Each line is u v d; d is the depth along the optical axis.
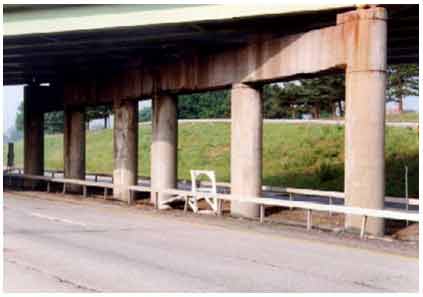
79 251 13.65
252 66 23.23
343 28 19.20
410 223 21.41
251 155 23.77
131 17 23.12
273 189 26.88
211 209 25.56
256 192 23.81
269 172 46.03
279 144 50.25
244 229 18.06
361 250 14.36
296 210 25.19
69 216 21.08
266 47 22.59
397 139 43.22
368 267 12.17
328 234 17.30
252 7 20.89
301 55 20.95
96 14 23.83
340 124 50.25
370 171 18.41
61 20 24.58
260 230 17.88
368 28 18.53
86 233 16.69
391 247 14.93
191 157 56.78
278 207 26.06
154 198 28.23
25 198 28.89
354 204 18.50
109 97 32.41
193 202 24.22
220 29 23.28
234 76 24.12
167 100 28.38
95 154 70.12
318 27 22.78
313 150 47.06
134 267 11.80
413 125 44.66
